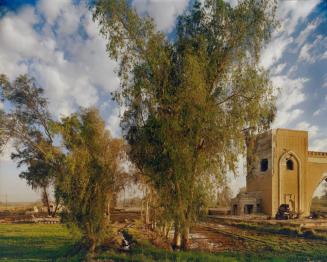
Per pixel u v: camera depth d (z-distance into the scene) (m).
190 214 20.27
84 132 19.27
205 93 20.05
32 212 60.34
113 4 20.09
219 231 36.25
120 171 21.81
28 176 46.91
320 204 92.12
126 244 21.28
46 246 23.78
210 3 21.48
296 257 20.92
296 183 59.97
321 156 62.94
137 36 20.70
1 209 68.00
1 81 35.53
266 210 58.81
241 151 20.86
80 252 18.70
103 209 18.80
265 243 27.61
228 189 21.05
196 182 20.39
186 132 20.08
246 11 21.28
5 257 19.17
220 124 20.56
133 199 35.25
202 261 17.66
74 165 18.38
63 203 18.73
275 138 59.59
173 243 21.78
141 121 20.70
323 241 28.62
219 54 21.44
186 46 21.23
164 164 19.73
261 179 61.16
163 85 20.30
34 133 36.84
